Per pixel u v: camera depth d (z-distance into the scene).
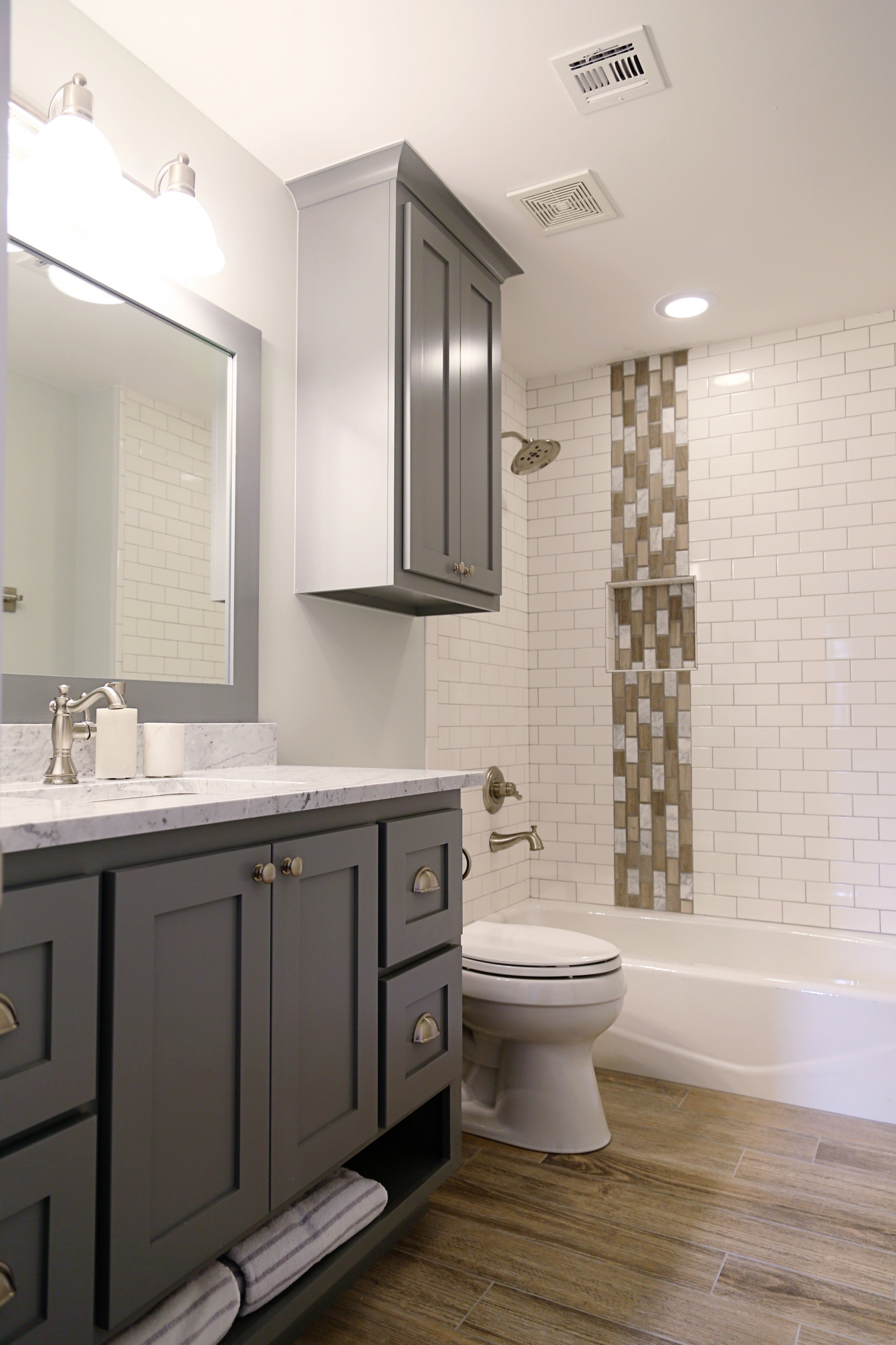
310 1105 1.41
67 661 1.69
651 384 3.64
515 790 3.31
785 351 3.40
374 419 2.21
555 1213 1.90
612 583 3.68
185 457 1.97
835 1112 2.45
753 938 3.22
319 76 1.99
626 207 2.53
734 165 2.34
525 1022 2.17
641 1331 1.51
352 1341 1.47
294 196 2.39
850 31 1.87
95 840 1.05
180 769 1.75
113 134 1.86
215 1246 1.20
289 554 2.30
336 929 1.49
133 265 1.84
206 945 1.21
